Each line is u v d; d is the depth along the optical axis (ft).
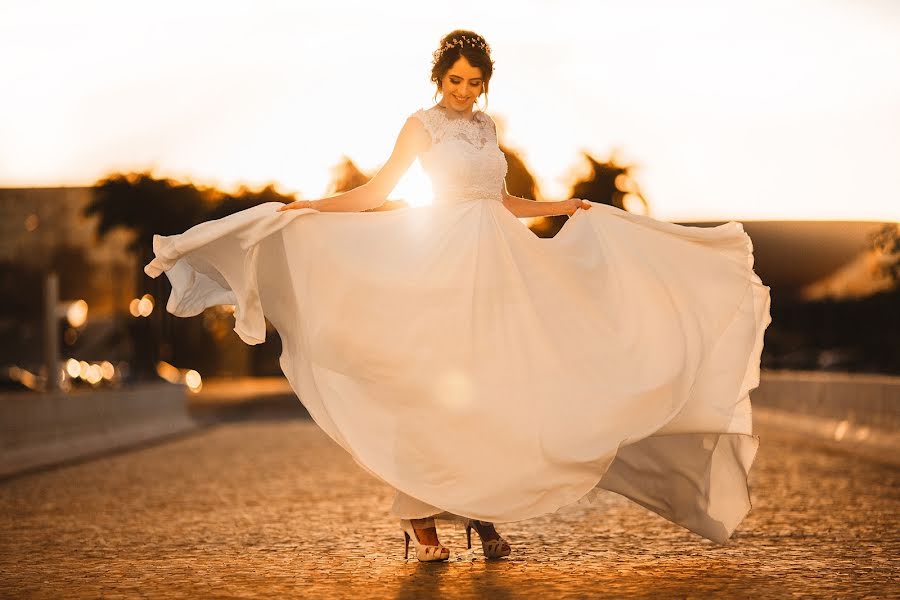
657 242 36.17
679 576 32.83
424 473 33.81
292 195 255.91
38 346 355.36
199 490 60.85
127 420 103.96
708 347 35.81
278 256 36.37
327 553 38.52
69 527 46.98
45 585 33.30
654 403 34.19
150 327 255.70
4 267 403.13
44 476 70.13
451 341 34.27
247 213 35.60
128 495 59.00
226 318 383.04
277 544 40.98
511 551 38.09
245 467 74.79
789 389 109.19
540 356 34.27
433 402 33.96
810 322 272.31
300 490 59.82
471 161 35.37
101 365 238.07
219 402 203.72
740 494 36.19
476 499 33.40
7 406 76.95
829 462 73.05
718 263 36.35
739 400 35.60
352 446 33.99
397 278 34.73
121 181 256.52
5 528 46.93
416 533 35.53
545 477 33.40
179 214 255.70
